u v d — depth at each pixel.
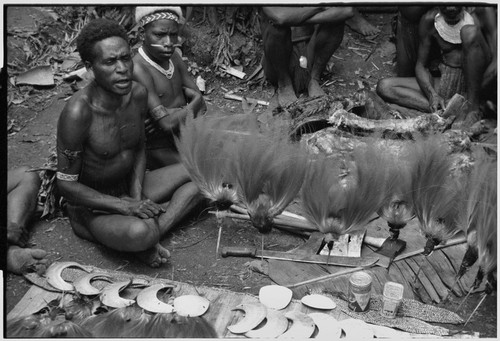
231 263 3.30
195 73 4.34
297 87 4.28
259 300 3.07
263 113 4.00
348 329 2.95
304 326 2.94
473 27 3.87
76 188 3.23
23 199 3.35
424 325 3.00
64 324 2.92
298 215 3.53
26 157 3.69
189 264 3.29
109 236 3.20
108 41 3.02
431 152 3.29
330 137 3.54
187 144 3.40
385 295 3.01
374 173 3.26
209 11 4.46
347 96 3.99
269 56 4.11
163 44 3.55
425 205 3.23
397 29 4.20
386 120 3.69
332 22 4.03
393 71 4.44
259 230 3.31
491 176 3.22
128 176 3.40
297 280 3.21
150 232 3.17
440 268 3.28
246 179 3.28
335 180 3.28
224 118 3.50
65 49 4.40
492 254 3.11
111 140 3.21
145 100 3.31
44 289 3.09
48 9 4.55
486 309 3.11
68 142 3.12
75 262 3.21
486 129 3.94
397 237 3.38
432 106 3.99
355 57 4.55
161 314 2.97
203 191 3.35
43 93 4.16
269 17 3.95
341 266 3.28
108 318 2.96
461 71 4.02
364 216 3.26
